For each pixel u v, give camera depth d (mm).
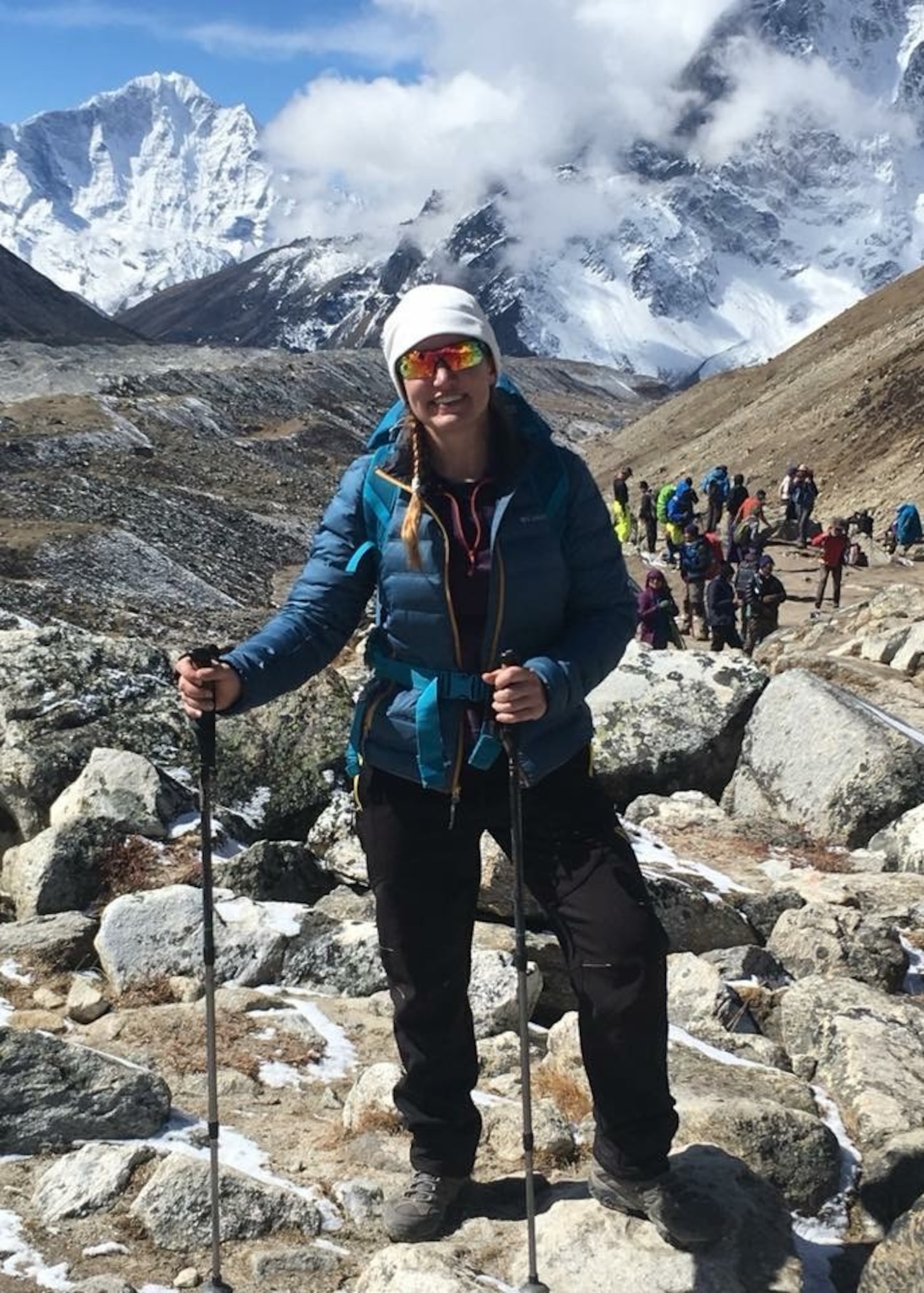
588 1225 4383
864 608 22266
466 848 4473
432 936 4473
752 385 115375
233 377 130750
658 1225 4301
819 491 65750
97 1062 5129
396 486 4277
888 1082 5496
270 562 65188
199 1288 4285
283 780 9352
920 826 9359
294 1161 5039
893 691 14039
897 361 76938
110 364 129625
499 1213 4707
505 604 4227
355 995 6594
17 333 197750
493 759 4250
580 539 4355
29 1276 4328
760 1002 6469
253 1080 5672
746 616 24891
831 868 9141
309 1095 5617
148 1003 6438
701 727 10906
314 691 9828
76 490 65688
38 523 56125
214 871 7875
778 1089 5441
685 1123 4984
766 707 10727
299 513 76938
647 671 11281
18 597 41469
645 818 10125
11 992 6547
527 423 4328
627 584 4473
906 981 7211
